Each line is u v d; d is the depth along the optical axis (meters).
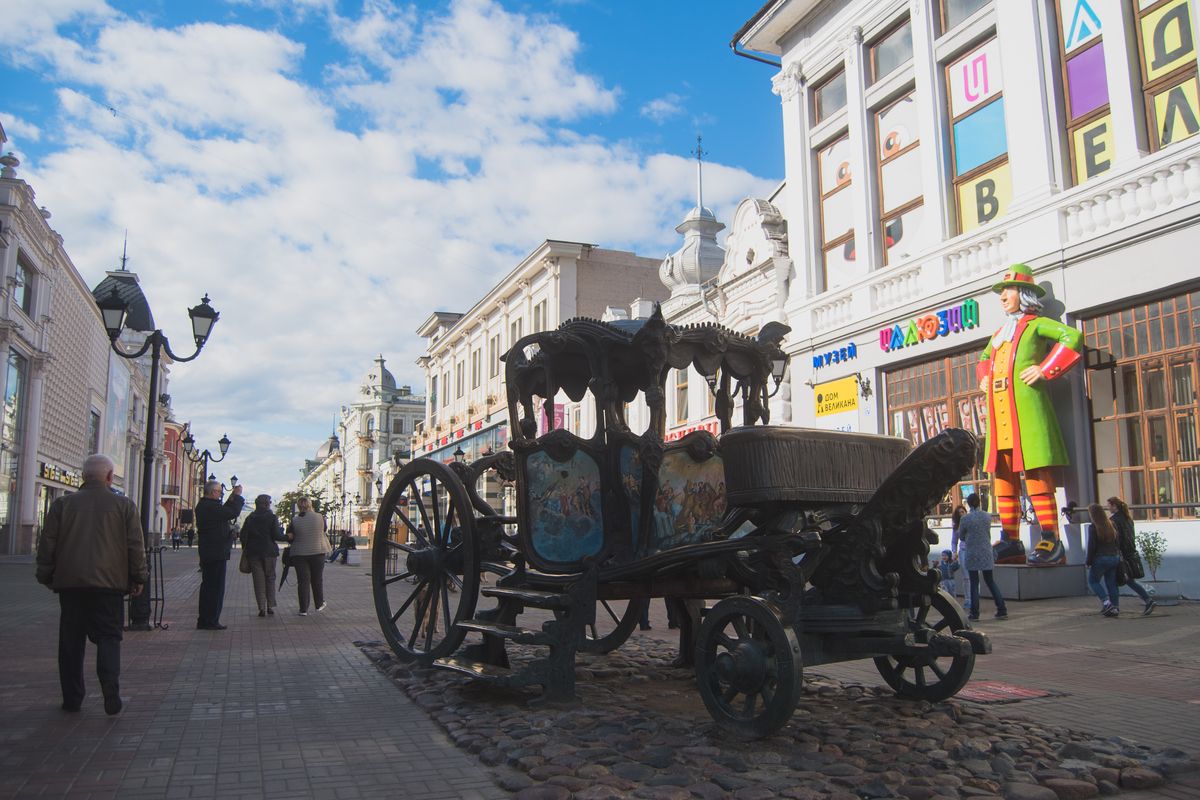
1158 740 4.95
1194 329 12.09
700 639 5.13
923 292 16.44
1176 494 12.19
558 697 5.86
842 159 19.38
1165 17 12.84
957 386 15.74
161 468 77.12
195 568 28.95
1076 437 13.28
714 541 5.40
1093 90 13.77
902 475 5.01
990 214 15.52
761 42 21.27
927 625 5.61
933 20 16.73
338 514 133.12
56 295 38.69
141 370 66.75
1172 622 10.02
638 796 3.86
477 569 6.82
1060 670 7.29
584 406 31.55
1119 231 12.81
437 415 56.31
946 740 4.77
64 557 5.61
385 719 5.59
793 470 5.07
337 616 12.34
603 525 6.15
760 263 21.20
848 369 18.09
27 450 35.12
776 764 4.38
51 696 6.31
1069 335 13.03
